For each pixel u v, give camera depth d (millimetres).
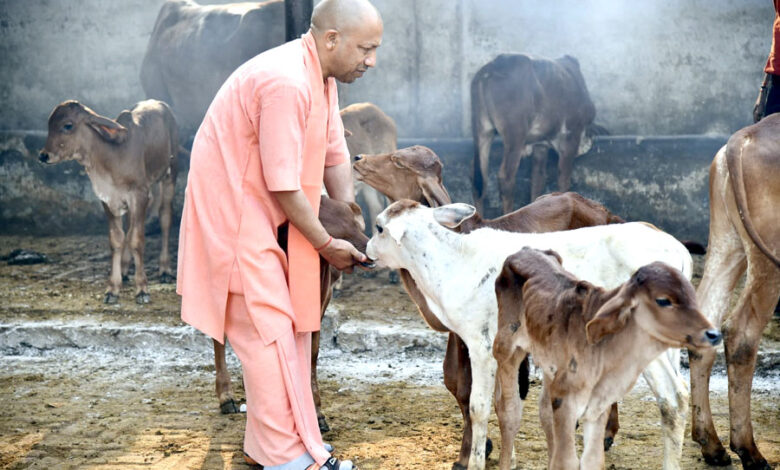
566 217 4754
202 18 9719
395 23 10695
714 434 4523
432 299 4270
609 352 3186
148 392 5840
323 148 4004
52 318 7039
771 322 6723
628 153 10102
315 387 5094
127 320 6988
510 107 9211
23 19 10984
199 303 3984
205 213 3920
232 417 5336
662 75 10469
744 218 4270
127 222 9523
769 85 5934
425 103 10797
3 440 4973
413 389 5836
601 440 3326
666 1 10312
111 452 4789
